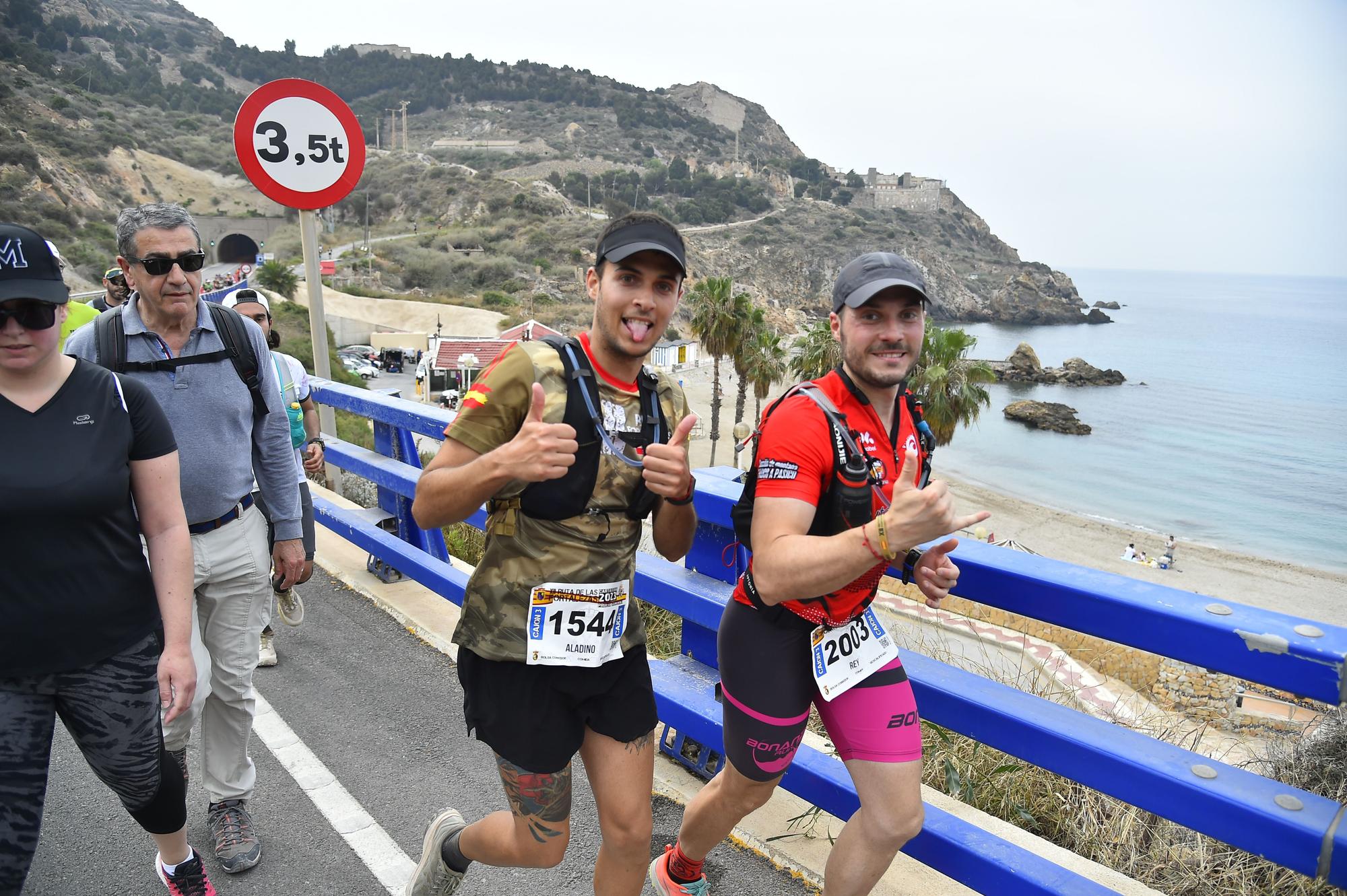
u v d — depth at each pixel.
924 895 2.46
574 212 141.88
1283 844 1.76
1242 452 67.00
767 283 170.25
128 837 2.84
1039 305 186.50
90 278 84.25
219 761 2.74
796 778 2.59
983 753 3.14
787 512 1.88
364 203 147.38
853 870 2.03
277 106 5.80
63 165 116.31
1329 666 1.66
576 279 106.69
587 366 1.91
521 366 1.87
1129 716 4.12
